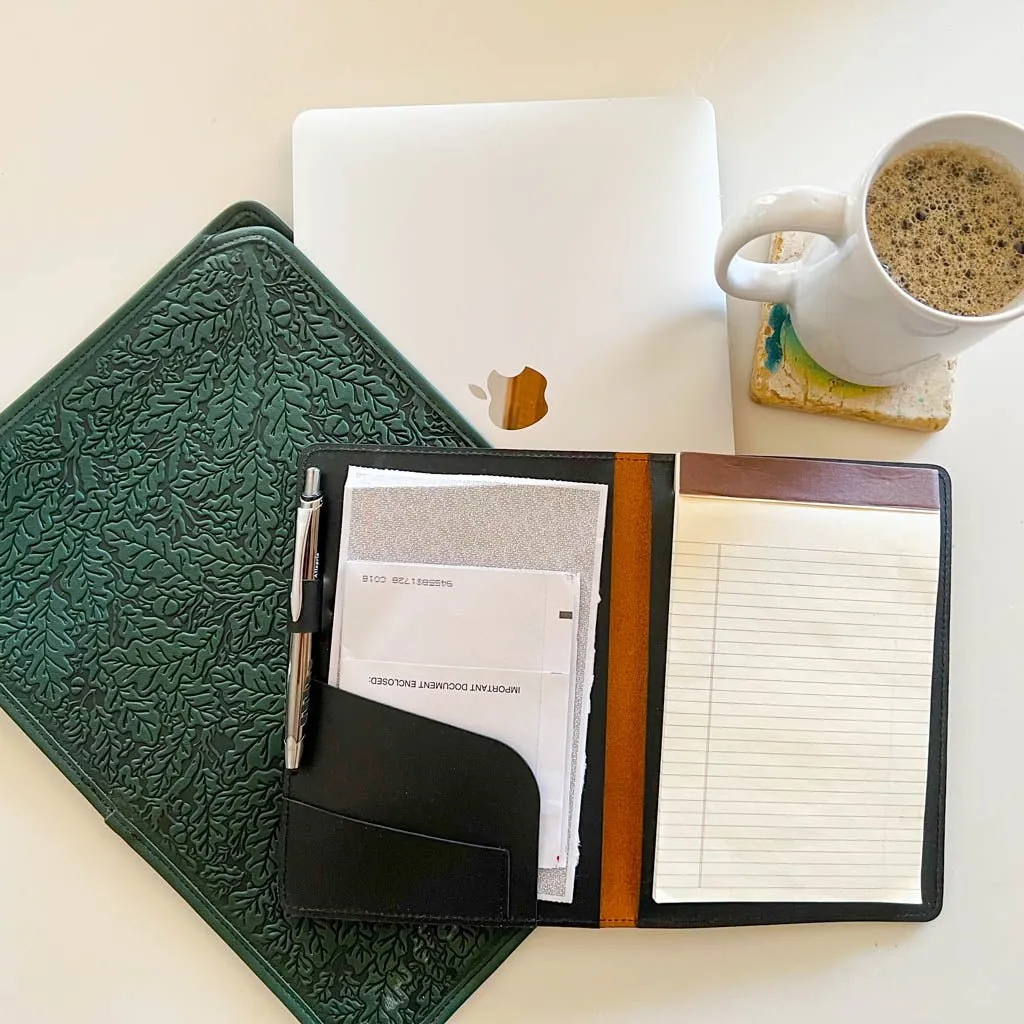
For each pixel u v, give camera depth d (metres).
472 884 0.49
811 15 0.57
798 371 0.54
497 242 0.55
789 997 0.53
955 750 0.54
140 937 0.53
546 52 0.58
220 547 0.53
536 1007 0.52
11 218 0.56
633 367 0.54
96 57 0.57
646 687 0.50
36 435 0.54
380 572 0.50
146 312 0.54
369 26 0.58
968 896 0.53
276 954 0.52
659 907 0.50
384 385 0.54
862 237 0.41
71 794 0.54
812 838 0.50
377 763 0.50
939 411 0.54
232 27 0.57
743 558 0.50
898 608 0.51
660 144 0.55
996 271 0.44
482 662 0.49
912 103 0.57
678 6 0.58
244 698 0.53
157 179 0.57
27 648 0.53
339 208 0.55
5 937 0.53
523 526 0.50
